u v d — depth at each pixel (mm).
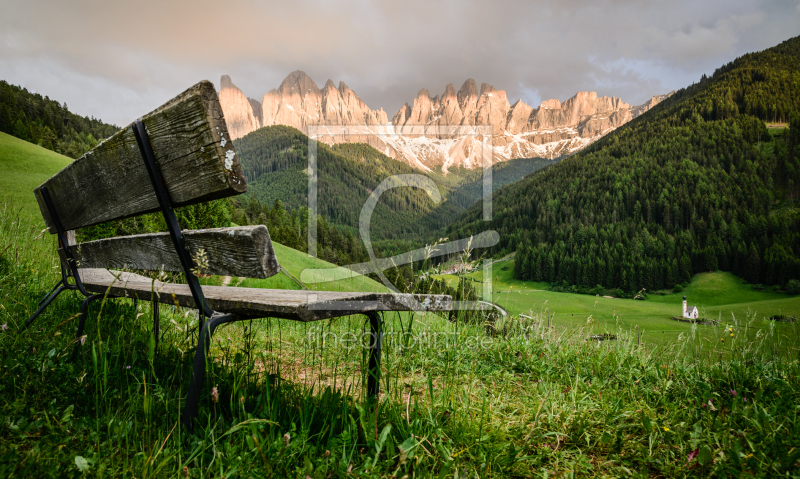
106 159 1423
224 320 1303
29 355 1614
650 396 2275
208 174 1040
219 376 1672
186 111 1030
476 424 1658
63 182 1829
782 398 2023
